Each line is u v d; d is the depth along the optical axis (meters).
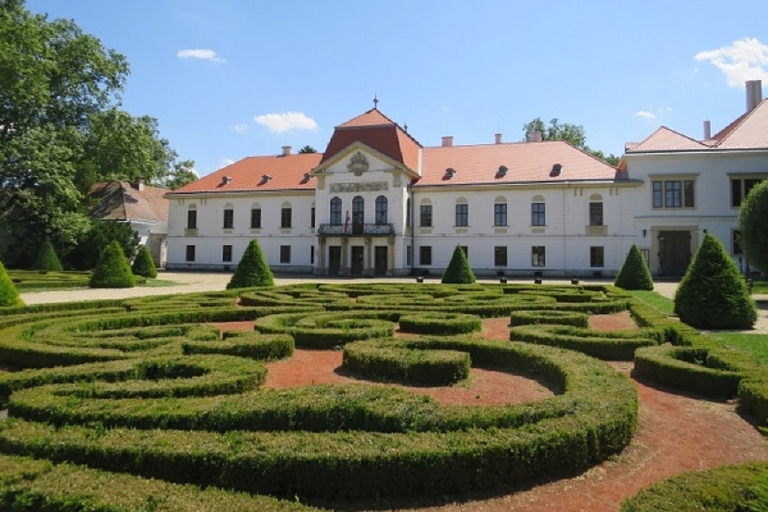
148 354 8.09
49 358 8.28
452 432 4.71
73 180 43.75
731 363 7.58
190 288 27.83
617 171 42.41
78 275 32.06
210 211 51.62
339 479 4.15
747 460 5.15
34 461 3.96
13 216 38.91
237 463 4.10
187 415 4.89
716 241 12.95
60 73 41.31
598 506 4.18
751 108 46.66
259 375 6.91
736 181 39.19
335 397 5.35
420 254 45.78
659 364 7.80
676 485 3.58
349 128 48.00
